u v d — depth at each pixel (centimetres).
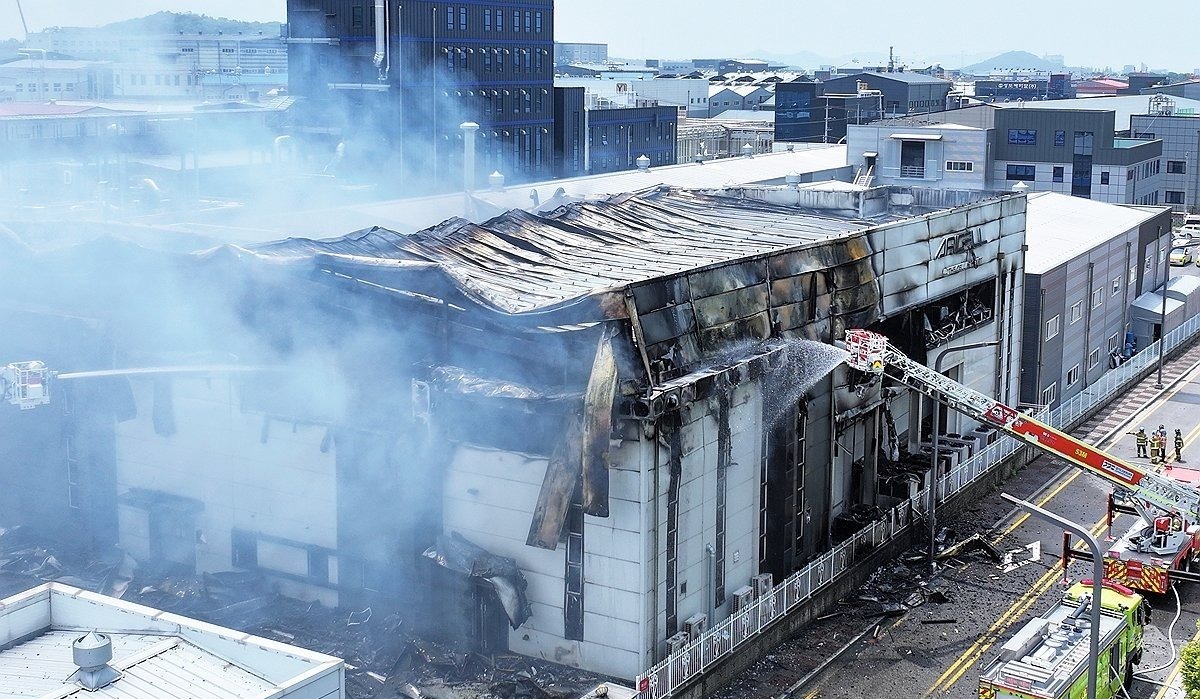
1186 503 4475
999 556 5103
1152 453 6544
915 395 5653
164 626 3023
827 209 6575
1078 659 3512
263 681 2848
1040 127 12394
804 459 4616
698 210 6338
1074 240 8100
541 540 3806
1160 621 4481
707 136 17225
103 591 4444
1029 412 6850
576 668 3925
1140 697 3903
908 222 5306
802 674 4109
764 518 4472
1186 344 9338
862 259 4966
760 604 4228
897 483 5266
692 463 3975
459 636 4072
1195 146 15250
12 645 3075
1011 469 6281
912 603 4653
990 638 4384
